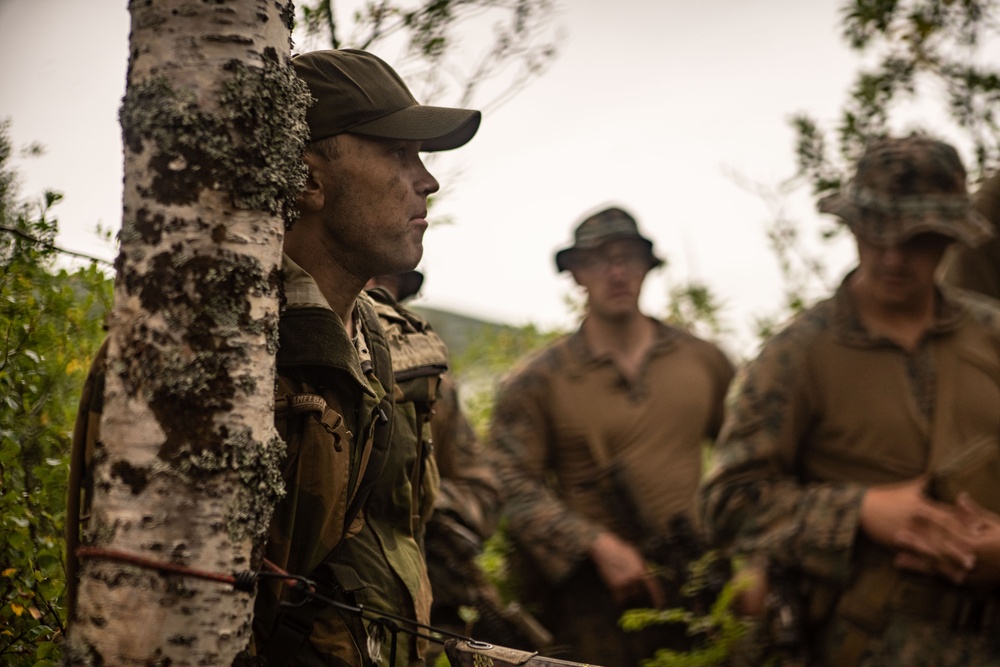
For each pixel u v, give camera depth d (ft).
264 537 5.00
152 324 4.73
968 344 10.01
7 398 7.18
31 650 7.24
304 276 6.23
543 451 14.42
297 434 5.99
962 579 9.26
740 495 10.11
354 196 6.44
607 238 14.55
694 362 14.76
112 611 4.66
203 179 4.78
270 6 5.01
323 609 6.14
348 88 6.40
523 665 5.95
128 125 4.83
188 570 4.68
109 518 4.71
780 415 10.05
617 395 14.37
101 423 4.82
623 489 14.02
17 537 6.91
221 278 4.79
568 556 13.64
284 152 5.01
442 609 11.92
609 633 13.65
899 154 10.07
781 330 10.39
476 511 12.37
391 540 6.91
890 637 9.50
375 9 10.26
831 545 9.56
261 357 4.92
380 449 6.63
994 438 9.82
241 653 4.87
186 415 4.72
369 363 6.79
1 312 7.30
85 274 7.74
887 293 9.95
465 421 12.91
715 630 11.93
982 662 9.29
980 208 12.23
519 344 22.86
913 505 9.40
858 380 9.97
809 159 15.84
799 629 9.84
